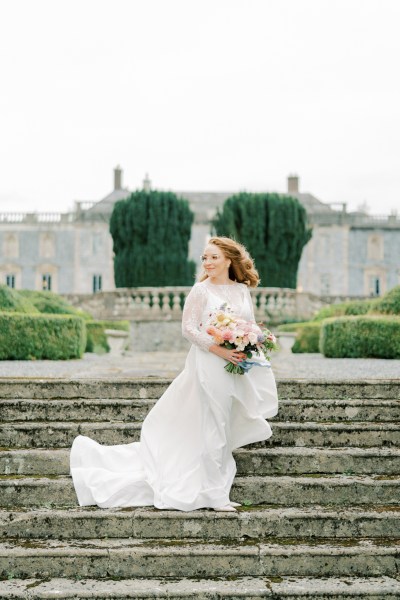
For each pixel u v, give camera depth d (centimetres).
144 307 1864
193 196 6234
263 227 2736
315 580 389
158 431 473
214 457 444
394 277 5753
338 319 1239
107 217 5684
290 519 428
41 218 5709
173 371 830
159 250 2650
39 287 5666
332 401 557
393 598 373
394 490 459
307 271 5659
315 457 488
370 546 407
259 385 480
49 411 554
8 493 457
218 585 382
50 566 398
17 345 1094
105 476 457
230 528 426
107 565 398
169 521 427
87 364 1013
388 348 1173
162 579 393
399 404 554
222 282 488
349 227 5722
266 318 1934
